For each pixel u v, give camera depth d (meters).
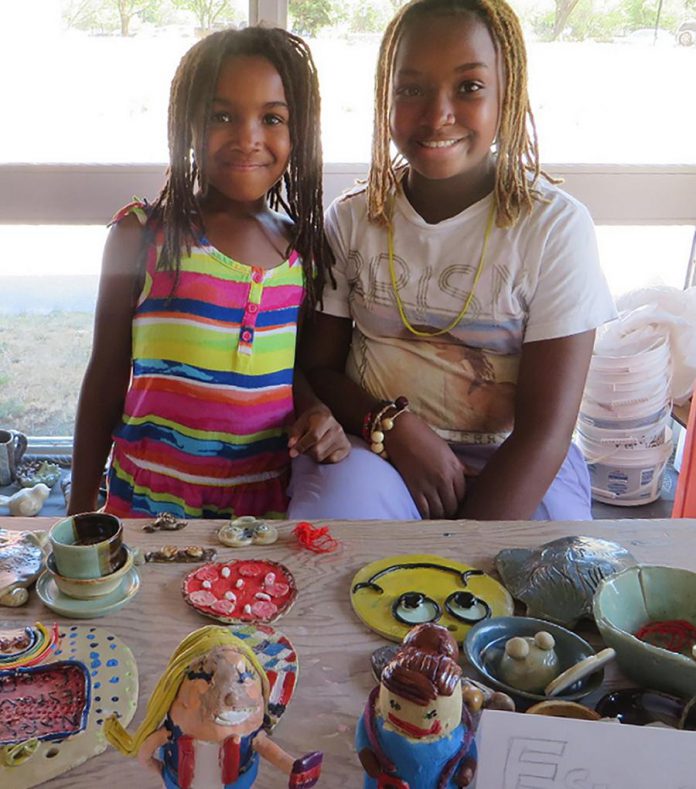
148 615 0.73
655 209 1.65
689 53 1.55
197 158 1.08
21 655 0.67
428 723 0.49
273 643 0.69
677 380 1.73
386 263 1.19
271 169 1.09
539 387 1.14
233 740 0.49
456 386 1.22
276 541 0.85
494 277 1.14
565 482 1.21
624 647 0.64
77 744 0.59
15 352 1.82
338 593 0.77
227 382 1.14
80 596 0.73
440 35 1.02
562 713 0.59
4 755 0.57
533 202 1.13
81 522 0.76
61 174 1.55
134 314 1.16
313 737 0.60
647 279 1.77
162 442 1.18
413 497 1.10
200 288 1.11
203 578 0.78
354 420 1.17
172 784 0.50
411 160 1.10
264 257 1.15
